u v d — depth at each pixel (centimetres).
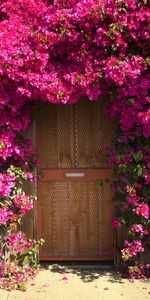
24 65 432
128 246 484
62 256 545
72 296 460
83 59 442
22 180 507
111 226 540
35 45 436
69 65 450
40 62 431
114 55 442
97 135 536
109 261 542
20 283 484
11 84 453
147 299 452
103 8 416
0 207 484
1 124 472
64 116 536
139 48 444
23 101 478
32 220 524
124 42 429
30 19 452
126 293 465
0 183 471
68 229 545
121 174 493
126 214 500
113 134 527
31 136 514
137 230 481
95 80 439
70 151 539
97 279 501
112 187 515
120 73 420
